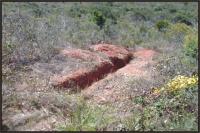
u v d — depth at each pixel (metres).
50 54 12.48
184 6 34.09
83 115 8.45
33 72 10.89
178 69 11.58
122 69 13.77
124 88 10.77
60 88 10.58
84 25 19.30
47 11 22.16
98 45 16.45
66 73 11.63
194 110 8.75
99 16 22.06
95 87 11.31
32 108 8.34
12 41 11.95
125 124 8.20
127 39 19.48
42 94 9.09
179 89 9.51
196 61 12.25
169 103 8.98
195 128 8.05
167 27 22.86
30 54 11.79
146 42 19.62
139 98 9.64
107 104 9.80
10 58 11.10
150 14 28.48
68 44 14.79
